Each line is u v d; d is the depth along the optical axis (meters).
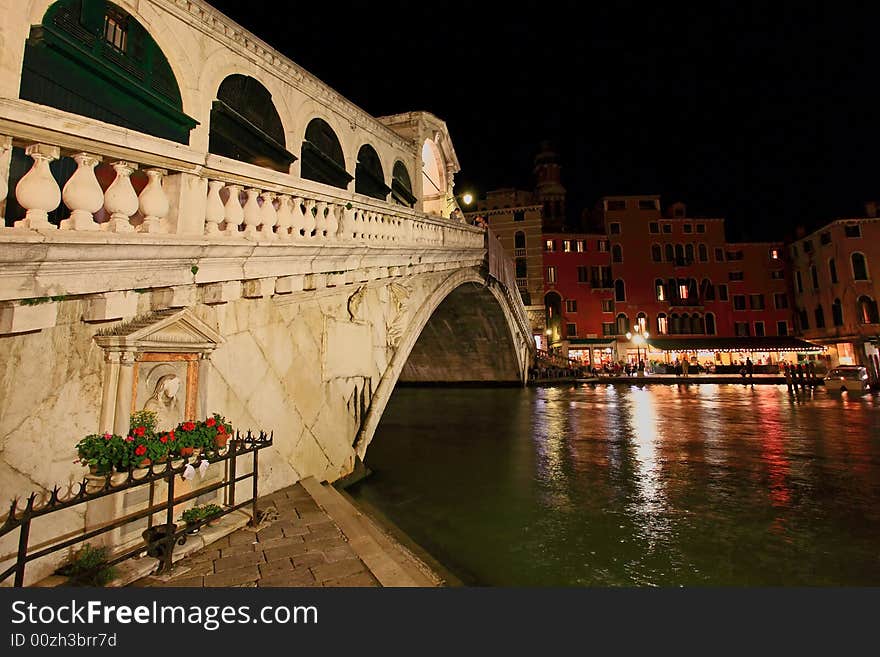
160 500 3.86
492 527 6.12
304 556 3.73
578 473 8.73
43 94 4.77
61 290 3.12
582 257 37.75
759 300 37.38
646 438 11.93
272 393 5.68
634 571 4.84
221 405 4.86
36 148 3.04
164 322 3.83
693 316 37.25
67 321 3.34
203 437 3.82
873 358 27.72
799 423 13.73
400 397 23.89
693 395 23.03
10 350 2.99
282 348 5.92
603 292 37.34
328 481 6.89
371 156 11.85
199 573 3.41
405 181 13.92
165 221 4.07
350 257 6.76
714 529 5.98
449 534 5.88
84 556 3.22
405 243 8.79
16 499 2.73
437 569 4.82
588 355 37.03
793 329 36.81
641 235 37.97
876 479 8.05
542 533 5.91
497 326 24.17
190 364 4.33
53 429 3.22
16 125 2.83
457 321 23.45
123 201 3.53
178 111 6.24
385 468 9.15
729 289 37.50
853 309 31.22
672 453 10.23
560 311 37.19
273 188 5.21
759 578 4.65
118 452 3.32
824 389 25.02
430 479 8.37
